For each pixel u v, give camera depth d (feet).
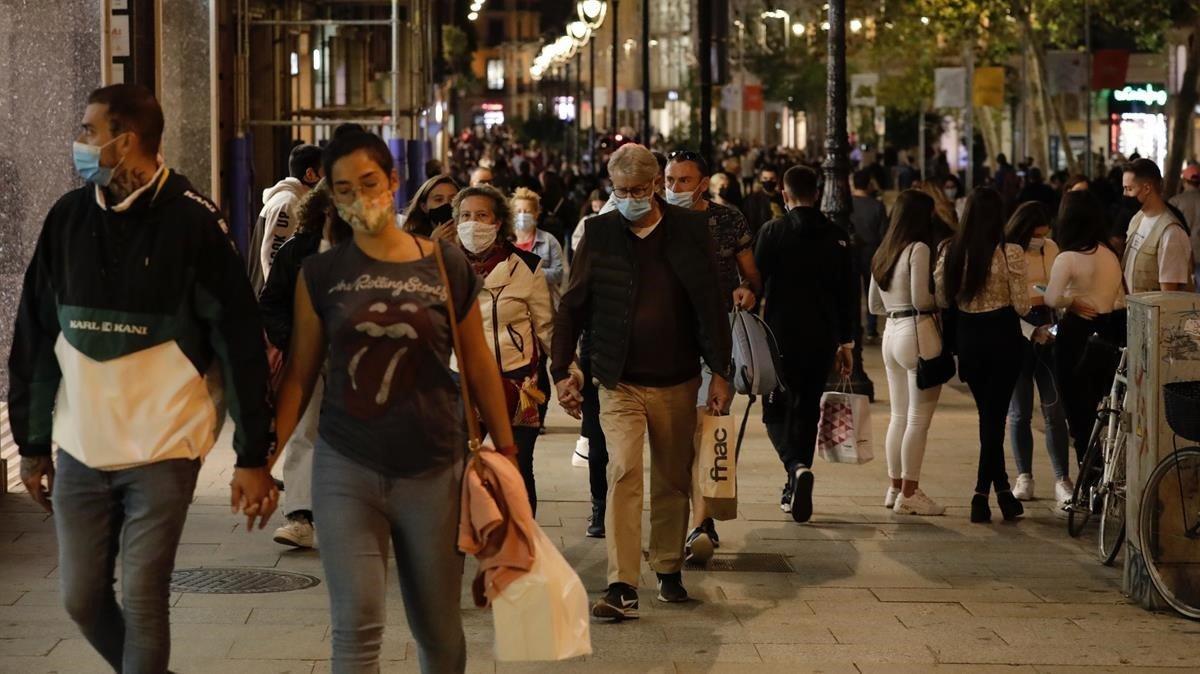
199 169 85.92
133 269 24.00
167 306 24.14
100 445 24.00
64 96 60.29
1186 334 38.24
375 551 24.22
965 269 47.93
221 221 24.76
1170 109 232.73
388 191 24.45
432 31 164.55
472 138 387.34
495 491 25.00
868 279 101.09
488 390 25.55
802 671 32.94
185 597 37.50
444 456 24.58
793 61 398.62
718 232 43.29
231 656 32.86
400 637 34.50
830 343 46.55
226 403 25.03
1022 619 37.47
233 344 24.47
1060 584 41.16
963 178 276.41
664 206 36.76
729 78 114.32
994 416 48.91
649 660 33.50
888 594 39.70
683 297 36.45
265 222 45.42
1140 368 38.99
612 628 35.96
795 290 46.29
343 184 24.14
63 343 24.34
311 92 120.26
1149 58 303.07
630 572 36.52
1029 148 307.17
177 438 24.21
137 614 24.30
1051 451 51.70
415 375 24.35
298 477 42.29
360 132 24.43
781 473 57.16
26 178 60.23
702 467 38.45
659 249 36.45
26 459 25.12
